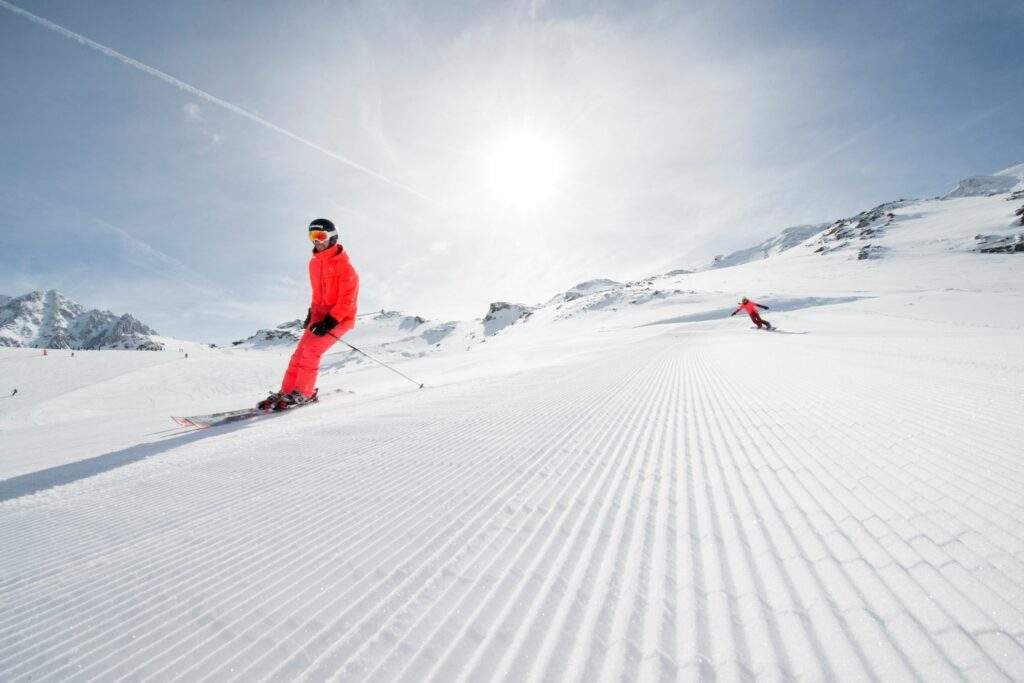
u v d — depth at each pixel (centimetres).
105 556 201
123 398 2862
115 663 126
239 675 117
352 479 291
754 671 105
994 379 480
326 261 723
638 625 127
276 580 167
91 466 421
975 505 178
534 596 145
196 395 2997
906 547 154
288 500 259
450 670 114
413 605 144
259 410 718
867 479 225
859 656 108
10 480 394
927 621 117
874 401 424
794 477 243
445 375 1264
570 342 3030
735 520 194
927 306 3153
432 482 272
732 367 874
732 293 6419
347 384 1324
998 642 106
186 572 178
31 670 124
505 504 229
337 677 114
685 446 333
